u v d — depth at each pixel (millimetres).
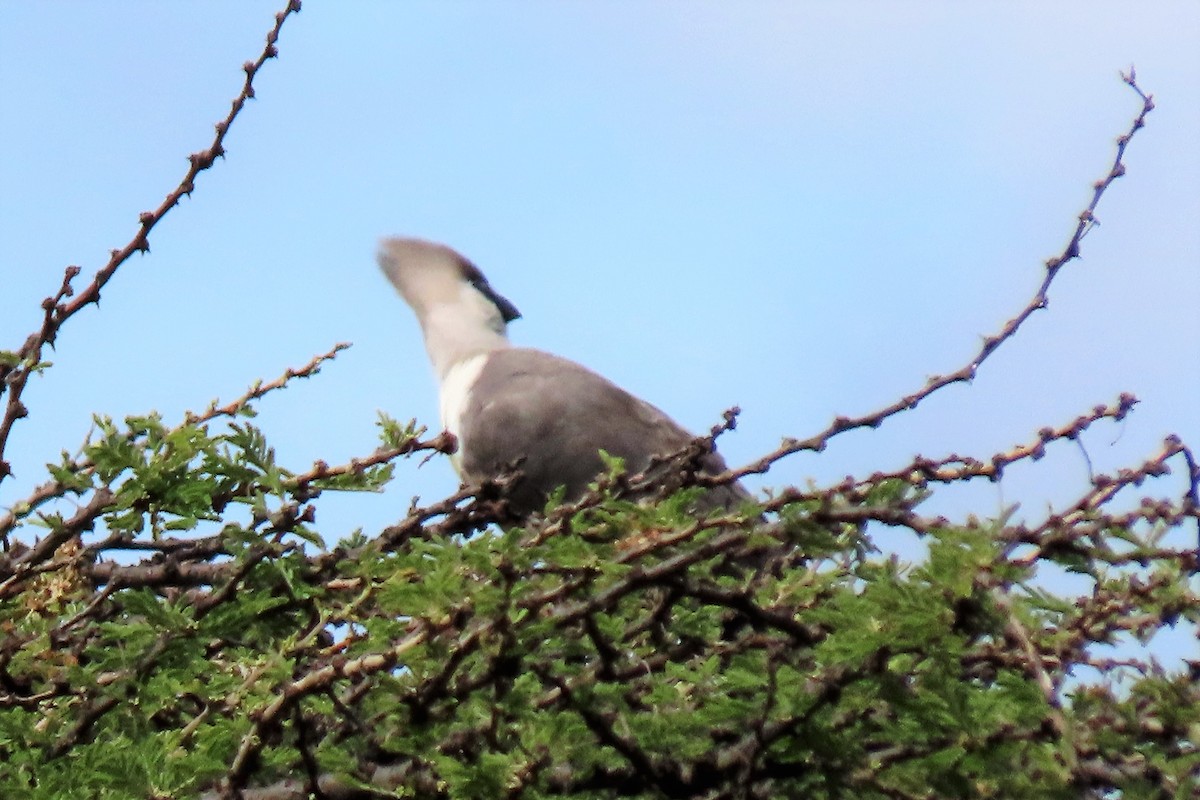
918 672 7090
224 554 9453
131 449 8430
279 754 7414
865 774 7234
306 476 8664
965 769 7016
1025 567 6754
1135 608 7270
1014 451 7605
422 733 7219
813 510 7133
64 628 8477
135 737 7828
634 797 7426
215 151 9016
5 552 9031
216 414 9273
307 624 8195
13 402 8539
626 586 7137
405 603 7008
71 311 8742
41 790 7188
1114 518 6973
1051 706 6605
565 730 7109
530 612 7078
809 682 7164
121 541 8805
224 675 7641
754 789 7566
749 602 7359
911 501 7250
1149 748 7074
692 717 7246
